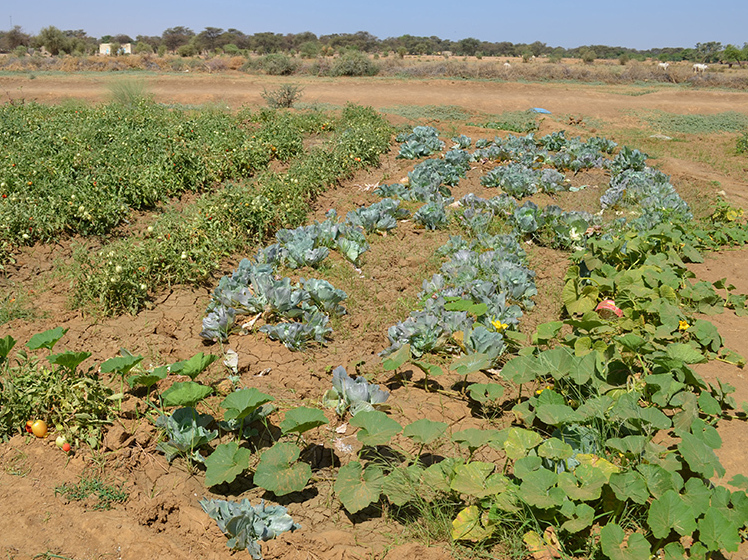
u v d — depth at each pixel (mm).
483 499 3951
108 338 6102
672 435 4746
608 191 12016
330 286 6836
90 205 8578
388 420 4328
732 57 76688
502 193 11578
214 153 12273
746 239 10383
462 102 29422
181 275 7480
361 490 3971
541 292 7969
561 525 3697
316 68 40750
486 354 5707
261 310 6609
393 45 118438
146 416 4793
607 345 5551
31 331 6047
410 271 8398
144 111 16625
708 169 16734
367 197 11914
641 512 3877
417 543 3787
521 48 120188
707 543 3463
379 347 6402
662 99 33250
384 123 18250
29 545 3650
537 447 4258
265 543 3756
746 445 4781
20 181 9125
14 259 7551
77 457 4410
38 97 27344
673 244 9133
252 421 4812
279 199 10508
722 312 7391
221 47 90938
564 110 28906
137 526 3861
